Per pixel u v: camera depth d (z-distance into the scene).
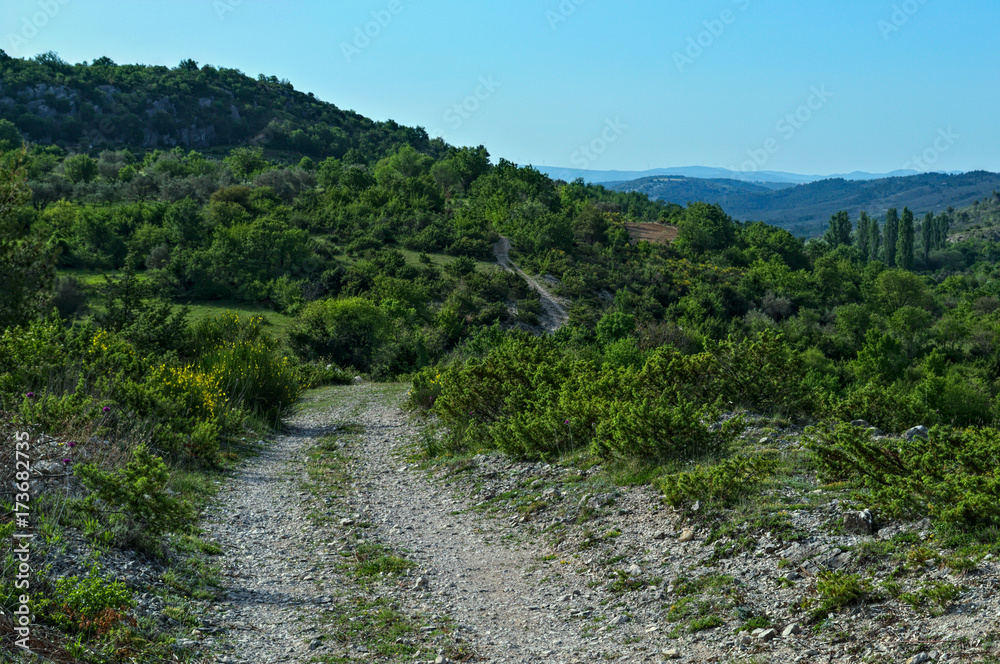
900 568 4.64
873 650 3.76
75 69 191.38
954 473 5.84
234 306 51.34
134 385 10.51
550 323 57.03
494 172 123.38
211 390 13.69
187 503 6.16
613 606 5.31
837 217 169.88
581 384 11.89
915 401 9.58
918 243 186.75
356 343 42.50
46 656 3.51
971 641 3.51
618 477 8.36
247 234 60.16
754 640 4.23
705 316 64.38
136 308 20.84
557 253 77.00
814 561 5.13
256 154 128.62
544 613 5.36
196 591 5.25
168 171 104.88
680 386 10.60
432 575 6.34
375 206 90.44
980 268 163.75
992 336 62.12
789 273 89.25
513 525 7.95
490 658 4.47
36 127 164.88
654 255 90.56
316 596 5.63
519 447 10.56
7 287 10.84
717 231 110.00
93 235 58.69
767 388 10.23
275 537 7.39
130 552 5.45
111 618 4.11
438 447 12.56
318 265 60.88
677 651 4.32
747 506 6.35
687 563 5.79
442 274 63.81
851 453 6.47
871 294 87.44
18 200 11.09
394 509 8.93
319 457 12.80
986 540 4.64
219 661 4.14
